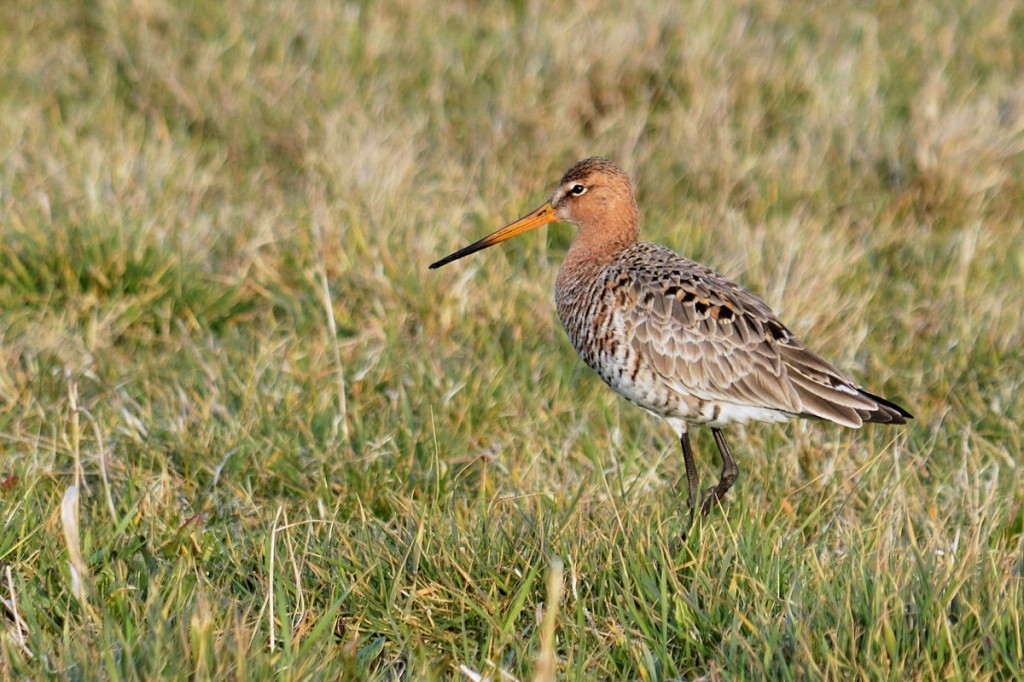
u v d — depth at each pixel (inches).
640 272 419.8
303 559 339.9
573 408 454.6
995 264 559.8
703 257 538.6
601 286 423.2
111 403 449.1
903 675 289.3
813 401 397.7
